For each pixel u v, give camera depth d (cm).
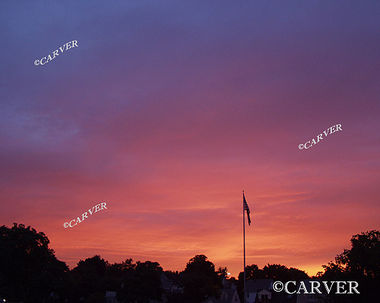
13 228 11694
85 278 15750
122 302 13462
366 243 8075
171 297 14625
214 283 16662
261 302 14500
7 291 10844
